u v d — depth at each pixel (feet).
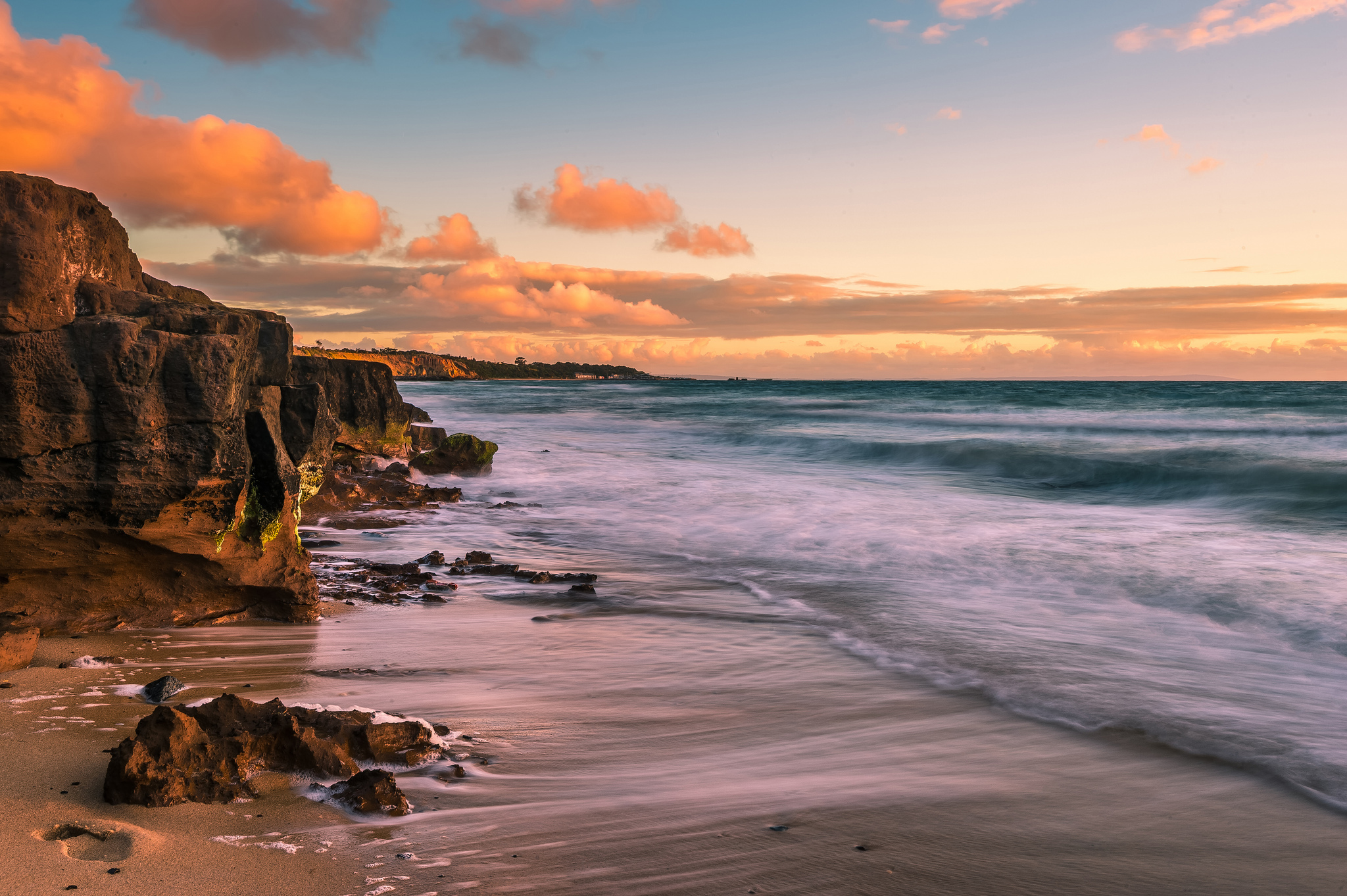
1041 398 226.99
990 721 21.42
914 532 50.03
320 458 39.73
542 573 39.27
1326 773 18.25
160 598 28.53
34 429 24.08
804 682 24.48
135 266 29.32
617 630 30.19
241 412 28.17
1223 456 81.46
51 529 25.40
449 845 14.16
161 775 15.05
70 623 26.86
